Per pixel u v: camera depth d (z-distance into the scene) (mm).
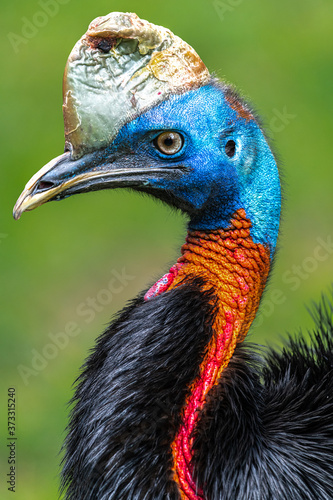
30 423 19234
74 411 10289
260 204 10117
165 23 32250
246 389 9688
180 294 9750
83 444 9734
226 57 30656
